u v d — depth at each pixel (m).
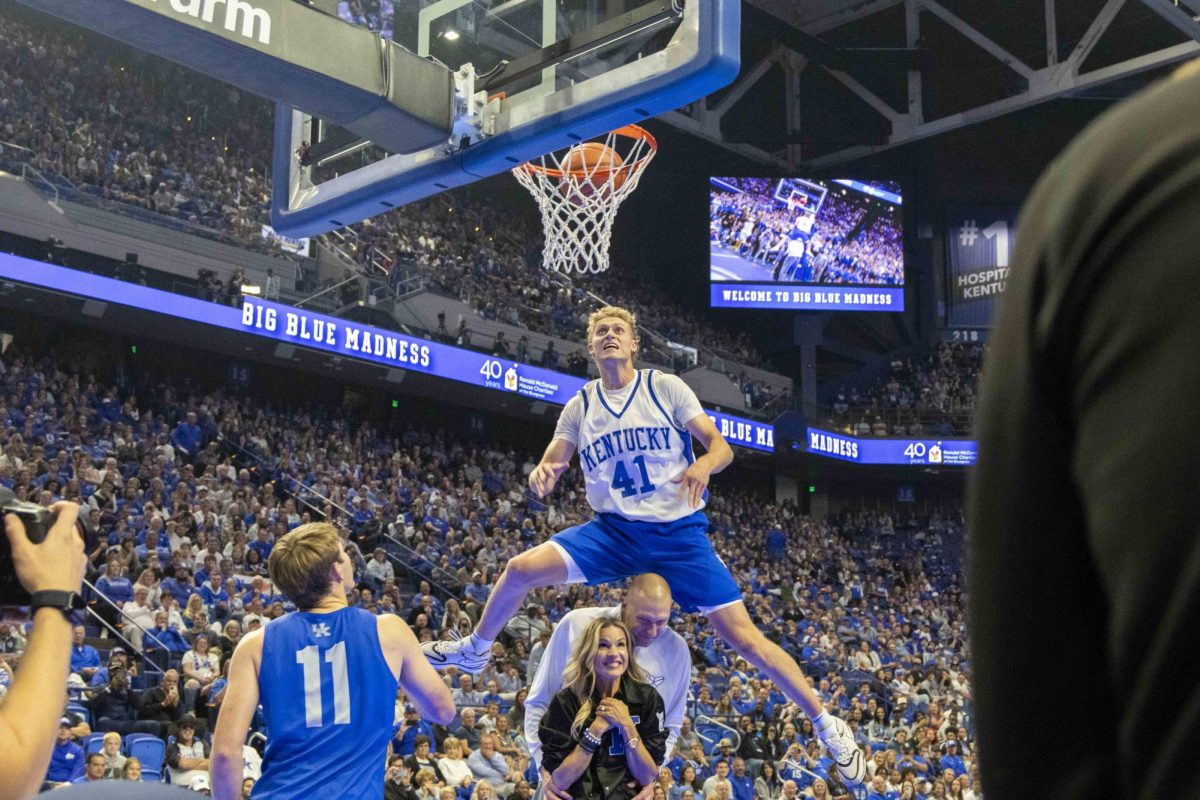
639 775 3.87
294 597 3.41
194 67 5.16
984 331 34.22
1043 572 0.61
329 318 21.28
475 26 6.01
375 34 5.48
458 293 25.17
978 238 34.59
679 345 28.36
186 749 9.71
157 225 20.92
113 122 22.98
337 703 3.27
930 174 34.53
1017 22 30.78
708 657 18.16
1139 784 0.55
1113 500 0.55
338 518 18.23
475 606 16.16
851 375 34.12
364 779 3.25
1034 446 0.61
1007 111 30.09
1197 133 0.55
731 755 13.13
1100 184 0.59
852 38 32.75
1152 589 0.52
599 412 4.41
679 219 34.38
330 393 24.69
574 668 3.99
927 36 31.77
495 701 12.89
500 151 5.80
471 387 24.25
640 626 4.10
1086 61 32.34
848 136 32.41
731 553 25.75
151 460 17.19
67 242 19.55
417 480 21.58
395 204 6.34
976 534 0.66
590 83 5.56
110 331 21.19
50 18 23.22
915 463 30.25
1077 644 0.60
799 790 12.93
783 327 33.28
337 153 6.44
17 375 17.97
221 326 19.91
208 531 15.52
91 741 9.76
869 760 14.27
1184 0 22.64
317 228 6.64
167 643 12.00
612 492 4.34
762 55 32.78
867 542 31.30
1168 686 0.52
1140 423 0.53
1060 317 0.59
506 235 29.77
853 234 31.20
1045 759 0.61
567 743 3.88
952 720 16.67
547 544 4.36
